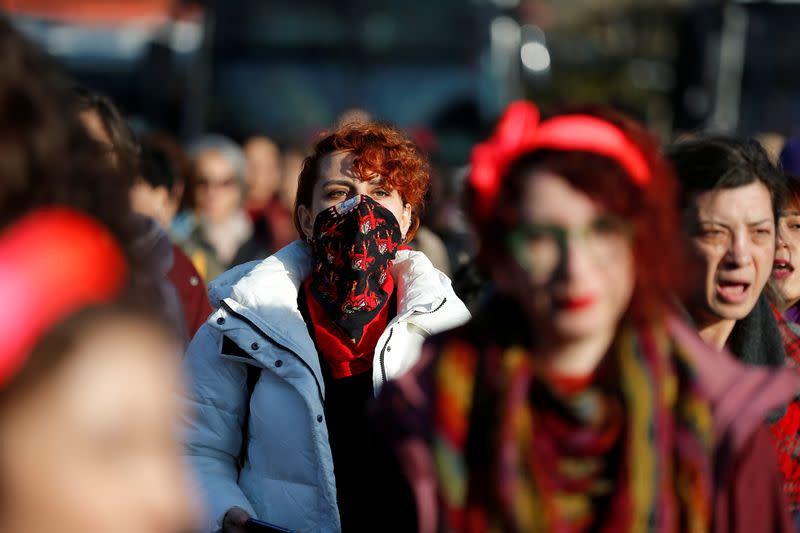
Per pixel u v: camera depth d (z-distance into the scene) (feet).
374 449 10.72
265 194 48.11
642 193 9.44
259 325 15.40
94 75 59.06
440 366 9.80
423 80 57.31
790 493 14.69
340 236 15.75
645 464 9.21
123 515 5.76
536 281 9.32
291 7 57.57
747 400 9.67
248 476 15.76
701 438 9.46
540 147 9.41
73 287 5.92
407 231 17.30
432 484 9.54
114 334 5.81
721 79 59.21
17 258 5.95
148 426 5.87
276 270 16.12
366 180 16.38
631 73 133.90
